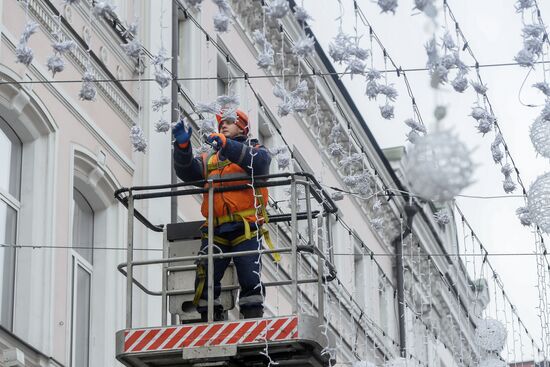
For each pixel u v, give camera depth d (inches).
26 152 869.8
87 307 924.0
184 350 685.3
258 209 716.7
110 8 651.5
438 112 425.7
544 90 671.1
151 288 959.6
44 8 875.4
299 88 678.5
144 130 1003.3
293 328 681.6
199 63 1173.1
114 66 980.6
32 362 802.8
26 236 848.9
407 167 431.5
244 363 708.0
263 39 641.0
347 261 1546.5
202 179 722.2
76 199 938.7
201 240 743.7
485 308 1059.3
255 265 709.3
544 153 679.7
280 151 741.9
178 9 1138.7
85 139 920.9
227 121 716.7
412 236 1683.1
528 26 651.5
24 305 831.7
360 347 1510.8
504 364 1010.1
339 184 1552.7
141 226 978.1
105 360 911.0
